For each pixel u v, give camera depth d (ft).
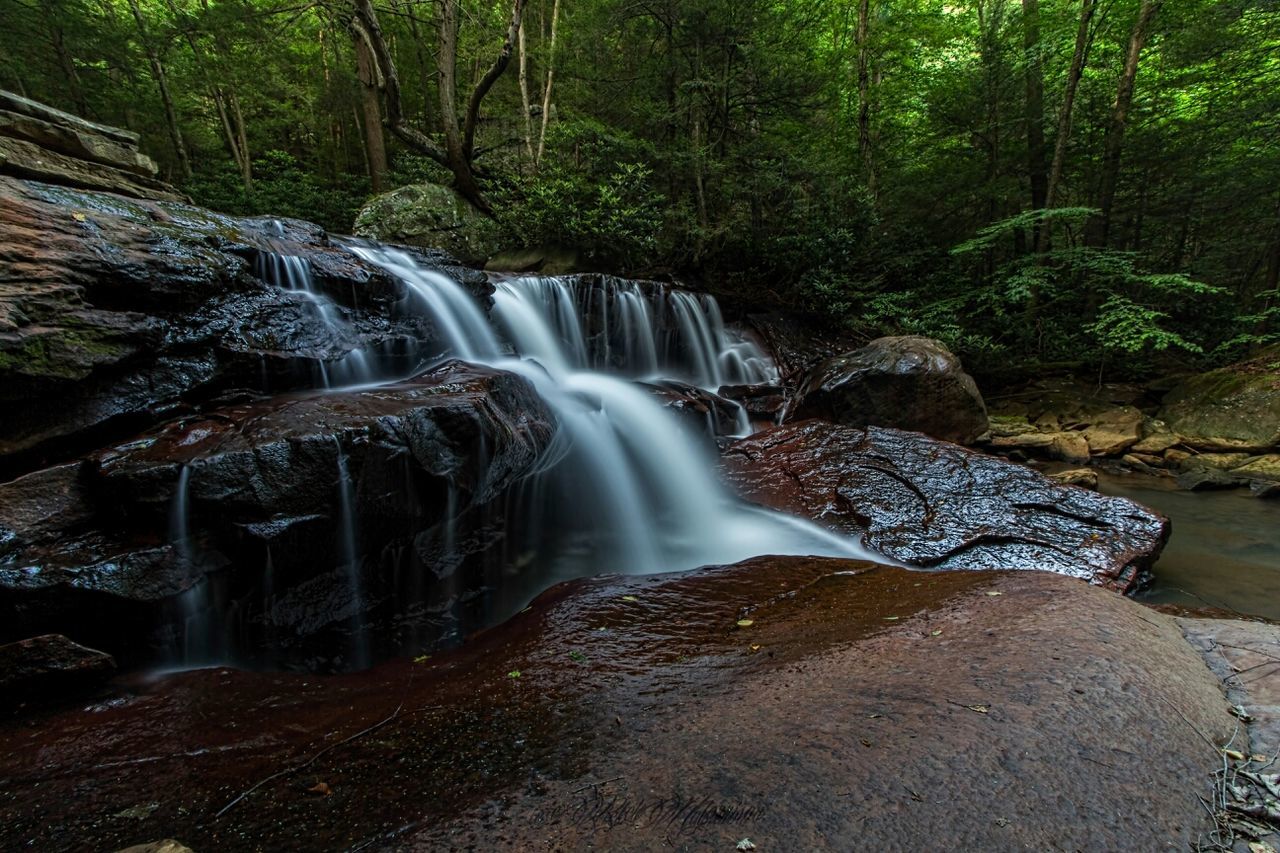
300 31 56.39
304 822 5.37
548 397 19.36
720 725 6.55
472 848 4.83
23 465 10.75
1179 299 41.78
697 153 38.17
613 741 6.49
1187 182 42.91
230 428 11.81
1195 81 41.22
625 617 11.17
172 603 10.00
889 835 4.66
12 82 44.19
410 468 12.64
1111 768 5.43
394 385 15.51
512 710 7.57
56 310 11.44
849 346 37.73
